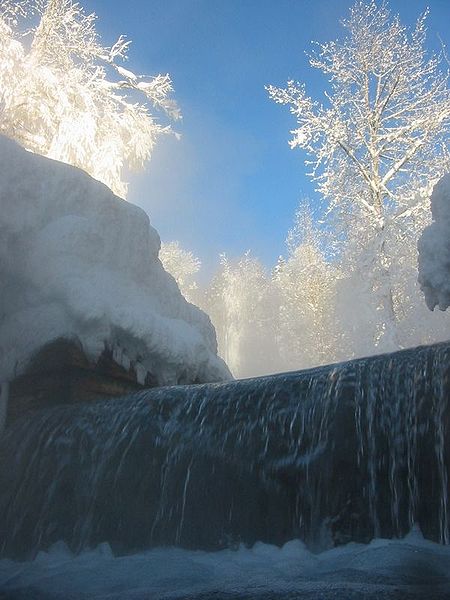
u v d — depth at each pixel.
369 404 5.50
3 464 6.99
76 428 6.67
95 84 21.44
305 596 3.25
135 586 4.23
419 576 3.64
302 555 4.99
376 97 23.48
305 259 29.70
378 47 23.41
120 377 7.58
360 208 23.08
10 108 17.25
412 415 5.26
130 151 20.59
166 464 6.18
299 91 23.88
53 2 20.36
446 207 6.42
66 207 7.93
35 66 18.31
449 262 6.39
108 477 6.31
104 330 7.29
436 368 5.21
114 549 5.97
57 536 6.34
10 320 7.50
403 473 5.19
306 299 28.33
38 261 7.56
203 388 6.46
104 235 8.00
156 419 6.38
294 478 5.64
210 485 5.95
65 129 17.16
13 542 6.57
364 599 3.13
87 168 17.31
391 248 21.55
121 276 8.04
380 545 4.67
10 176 7.54
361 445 5.44
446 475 4.94
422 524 4.99
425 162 22.67
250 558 5.09
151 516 6.05
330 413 5.64
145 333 7.54
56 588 4.39
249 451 5.90
